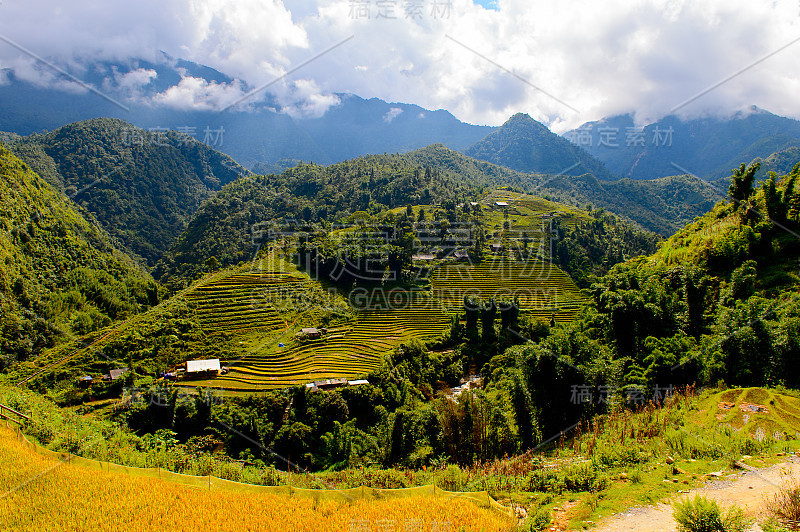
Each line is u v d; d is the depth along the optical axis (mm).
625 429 23156
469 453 30812
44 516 18703
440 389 54844
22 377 56406
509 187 188750
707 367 27969
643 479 15922
